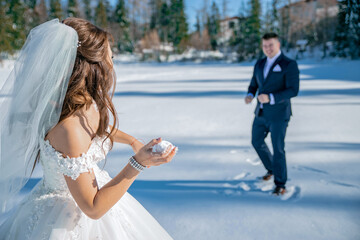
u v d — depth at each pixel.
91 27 1.02
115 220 1.14
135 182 3.40
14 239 1.05
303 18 53.06
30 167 1.05
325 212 2.60
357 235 2.26
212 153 4.37
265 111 3.00
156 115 7.51
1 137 0.99
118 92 12.63
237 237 2.28
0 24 39.75
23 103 0.93
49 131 0.92
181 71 29.41
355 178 3.27
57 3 48.31
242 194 3.03
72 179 0.89
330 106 7.81
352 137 4.93
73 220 1.03
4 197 1.05
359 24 6.17
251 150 4.45
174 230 2.40
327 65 29.95
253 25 54.28
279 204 2.79
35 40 0.94
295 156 4.09
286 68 2.95
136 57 58.25
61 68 0.90
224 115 7.25
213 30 66.44
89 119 1.00
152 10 70.00
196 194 3.06
